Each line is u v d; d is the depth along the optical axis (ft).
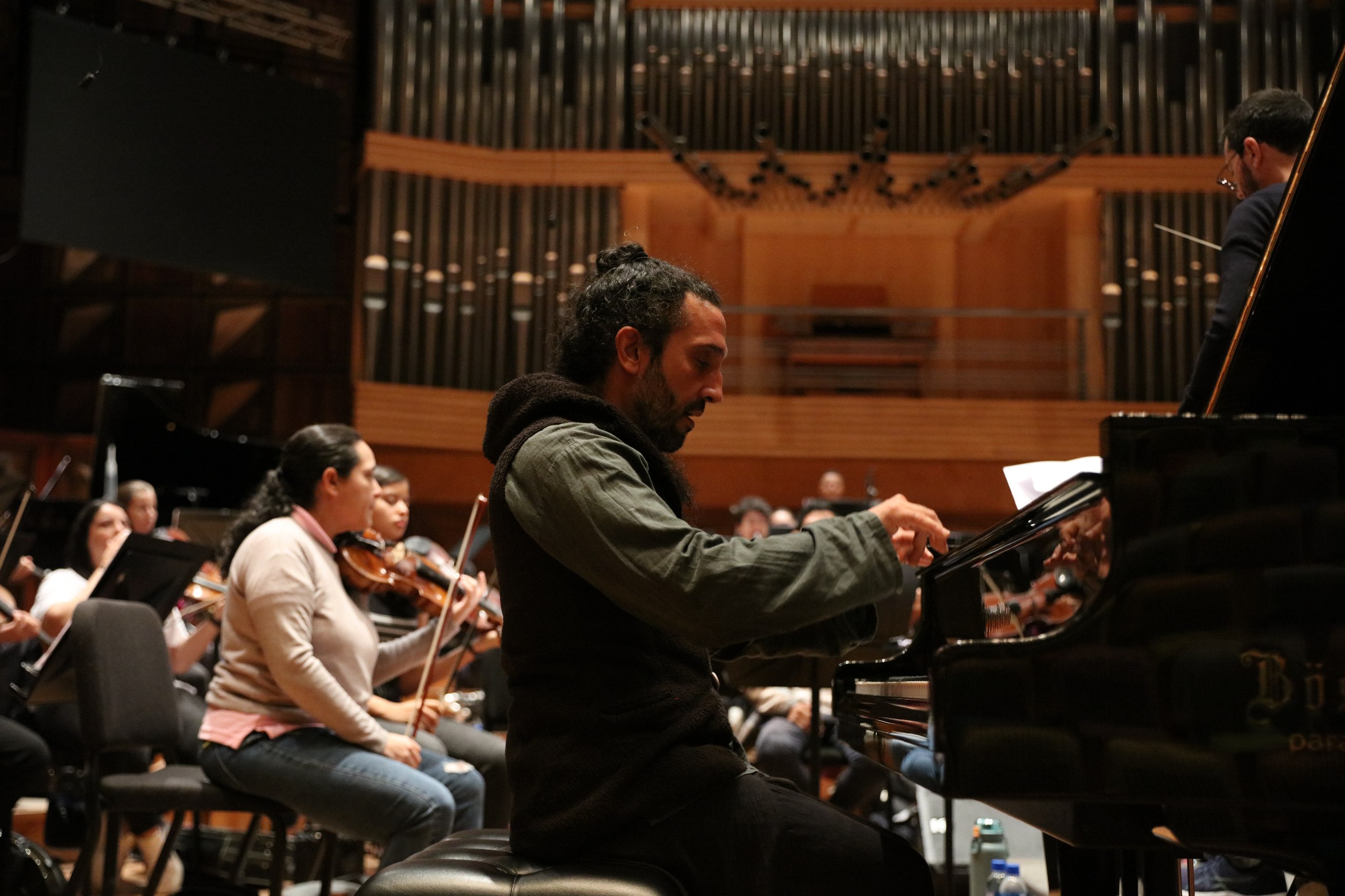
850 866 5.46
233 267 24.59
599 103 28.91
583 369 5.99
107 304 29.55
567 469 5.21
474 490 27.99
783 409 27.71
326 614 9.41
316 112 26.02
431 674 11.04
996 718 4.45
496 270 28.27
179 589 11.50
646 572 4.98
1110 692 4.45
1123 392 27.84
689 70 28.73
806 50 29.07
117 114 23.30
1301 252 5.22
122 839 13.37
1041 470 6.40
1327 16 28.07
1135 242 28.07
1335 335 5.45
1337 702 4.46
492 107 28.84
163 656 9.79
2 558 12.36
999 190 27.63
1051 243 30.40
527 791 5.47
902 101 28.78
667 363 5.88
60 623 12.89
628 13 29.53
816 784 10.20
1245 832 4.66
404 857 8.70
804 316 30.42
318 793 8.83
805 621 4.95
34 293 29.35
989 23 29.04
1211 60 28.45
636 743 5.38
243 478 22.35
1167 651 4.48
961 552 6.07
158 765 15.64
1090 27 29.04
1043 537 5.22
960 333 30.37
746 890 5.36
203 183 24.30
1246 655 4.48
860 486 28.07
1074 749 4.44
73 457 28.84
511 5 29.40
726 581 4.91
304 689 8.89
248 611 9.25
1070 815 5.04
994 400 27.81
